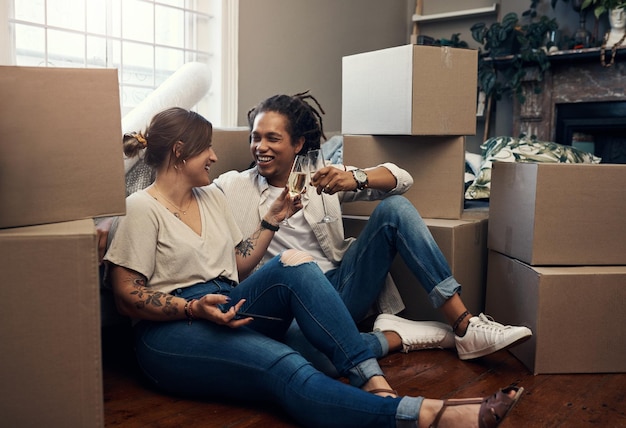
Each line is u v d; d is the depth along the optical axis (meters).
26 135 1.31
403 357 2.07
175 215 1.70
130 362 1.99
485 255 2.42
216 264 1.73
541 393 1.78
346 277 2.09
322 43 4.25
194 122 1.69
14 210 1.29
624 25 4.15
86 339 1.26
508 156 3.18
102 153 1.39
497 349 1.91
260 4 3.75
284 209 1.89
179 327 1.59
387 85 2.39
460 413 1.29
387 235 2.02
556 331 1.92
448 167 2.44
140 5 3.26
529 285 1.97
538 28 4.39
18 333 1.22
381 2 4.79
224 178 2.12
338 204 2.18
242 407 1.63
